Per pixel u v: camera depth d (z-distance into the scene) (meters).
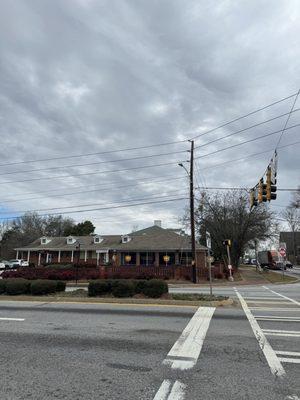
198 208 50.84
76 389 5.59
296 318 11.93
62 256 62.56
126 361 6.98
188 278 37.09
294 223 93.06
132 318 11.53
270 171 20.09
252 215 48.81
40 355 7.36
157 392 5.49
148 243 49.84
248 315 12.45
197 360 7.07
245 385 5.79
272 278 41.28
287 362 6.98
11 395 5.36
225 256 49.88
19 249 64.19
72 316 11.88
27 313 12.48
